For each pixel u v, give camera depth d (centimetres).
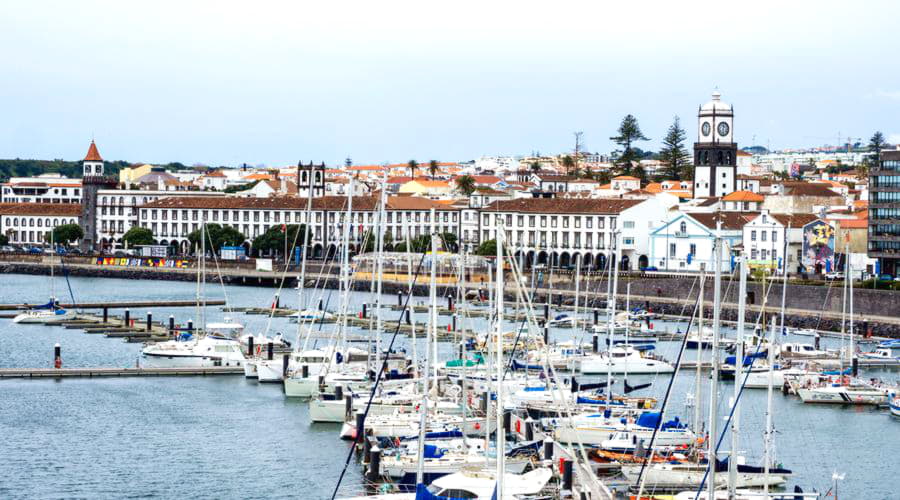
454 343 18312
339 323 18162
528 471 10712
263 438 12838
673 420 12006
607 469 10850
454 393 13762
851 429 13462
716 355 9069
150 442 12675
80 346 19912
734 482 9269
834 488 10919
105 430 13238
